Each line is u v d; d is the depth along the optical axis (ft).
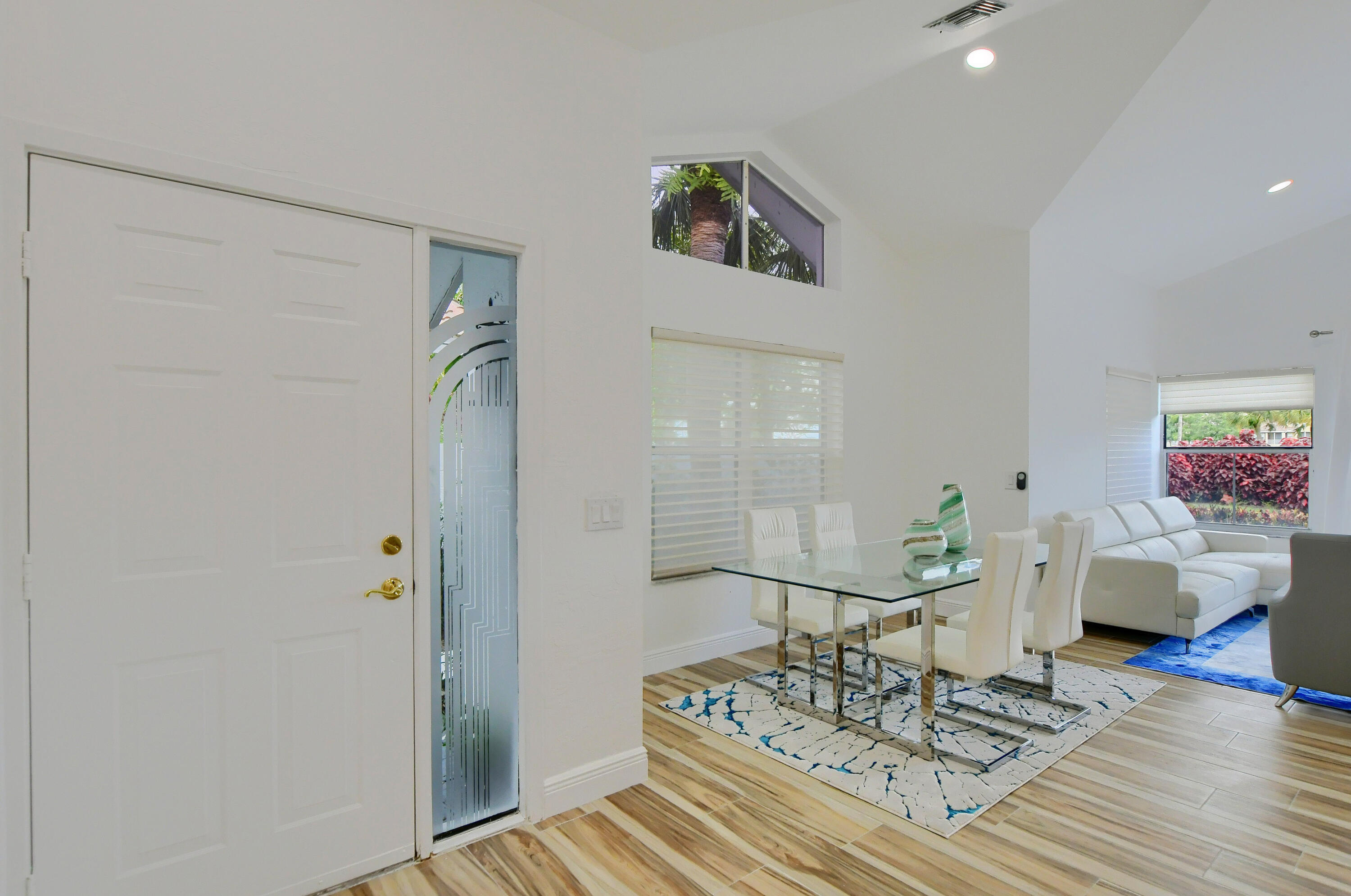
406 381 6.72
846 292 16.62
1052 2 9.93
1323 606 10.40
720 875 6.63
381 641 6.59
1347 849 7.05
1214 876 6.61
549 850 7.03
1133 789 8.33
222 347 5.74
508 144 7.35
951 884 6.50
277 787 6.03
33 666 5.01
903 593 8.75
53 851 5.09
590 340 7.99
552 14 7.73
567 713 7.82
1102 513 16.94
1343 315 18.53
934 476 17.67
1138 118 12.55
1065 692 11.69
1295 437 19.40
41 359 5.03
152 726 5.47
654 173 13.67
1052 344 16.90
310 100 6.13
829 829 7.45
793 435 15.46
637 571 8.45
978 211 15.61
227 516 5.77
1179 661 13.44
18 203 4.93
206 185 5.66
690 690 12.00
